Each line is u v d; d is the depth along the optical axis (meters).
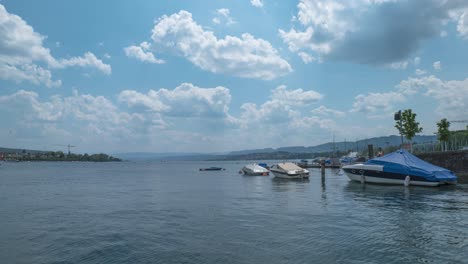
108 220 21.12
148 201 30.55
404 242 14.58
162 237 16.36
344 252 13.38
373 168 41.06
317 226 17.94
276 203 27.25
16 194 38.66
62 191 42.50
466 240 14.80
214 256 13.27
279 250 13.81
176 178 74.06
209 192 38.44
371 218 19.80
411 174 38.00
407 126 63.50
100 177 81.31
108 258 13.41
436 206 23.80
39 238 16.64
